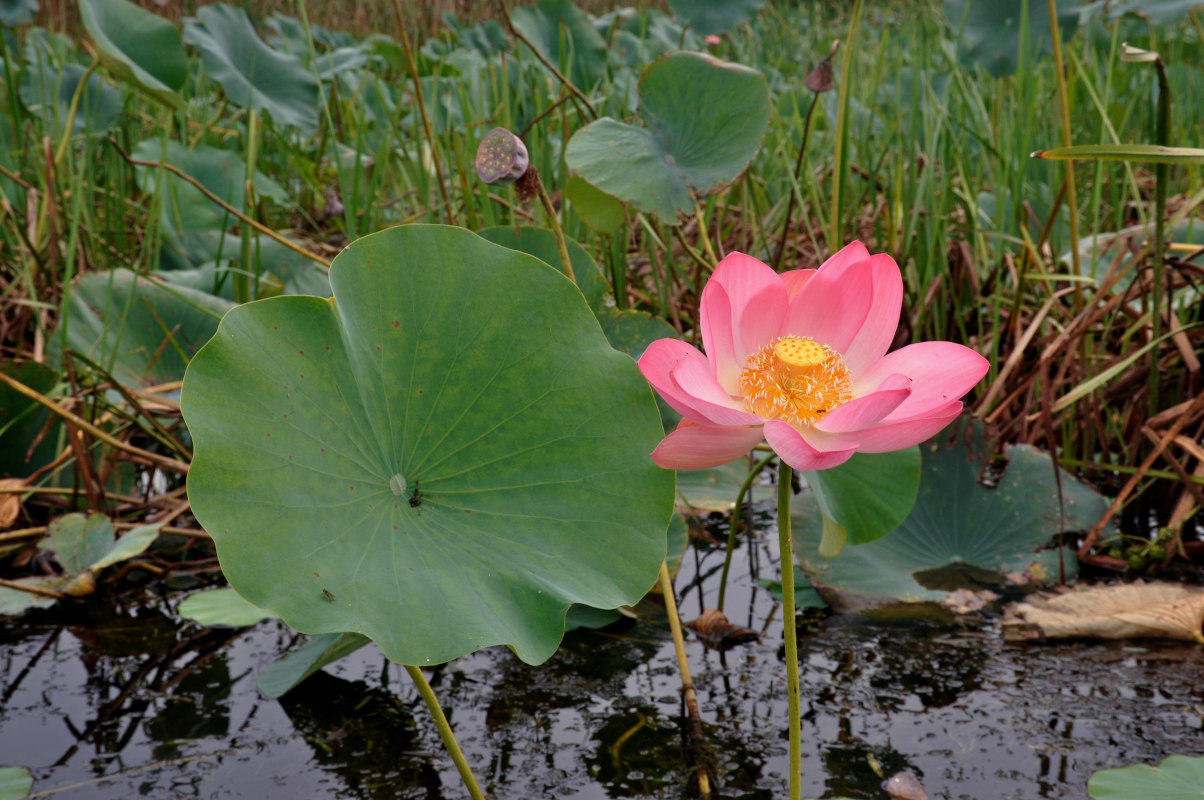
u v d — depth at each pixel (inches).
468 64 172.6
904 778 62.0
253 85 120.1
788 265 108.2
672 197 70.4
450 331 60.0
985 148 108.0
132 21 97.0
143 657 69.8
